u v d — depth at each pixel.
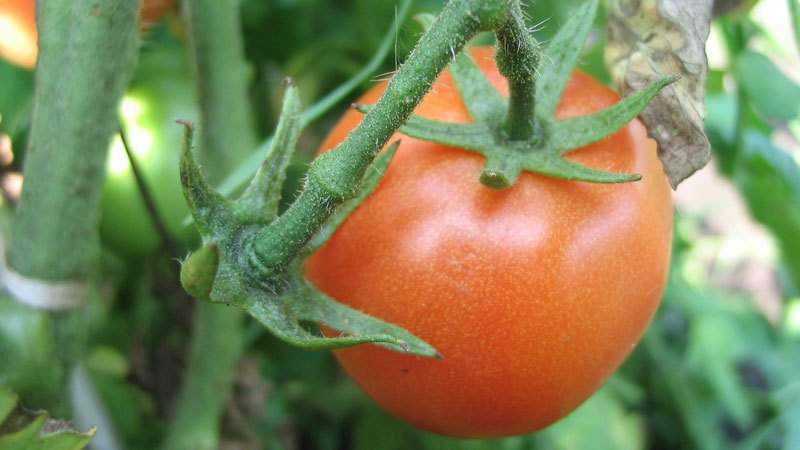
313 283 0.18
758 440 0.41
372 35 0.31
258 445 0.31
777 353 0.46
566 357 0.19
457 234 0.18
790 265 0.35
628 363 0.40
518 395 0.19
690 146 0.19
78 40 0.18
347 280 0.19
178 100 0.28
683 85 0.19
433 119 0.19
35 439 0.17
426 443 0.32
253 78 0.32
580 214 0.18
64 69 0.18
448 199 0.18
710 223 0.58
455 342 0.18
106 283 0.31
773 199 0.33
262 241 0.17
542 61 0.19
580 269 0.18
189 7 0.23
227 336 0.25
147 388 0.30
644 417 0.40
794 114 0.28
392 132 0.16
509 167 0.18
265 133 0.32
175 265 0.28
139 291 0.30
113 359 0.31
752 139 0.32
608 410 0.33
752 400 0.43
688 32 0.19
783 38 0.44
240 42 0.24
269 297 0.17
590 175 0.18
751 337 0.46
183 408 0.26
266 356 0.33
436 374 0.19
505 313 0.18
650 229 0.19
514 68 0.17
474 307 0.18
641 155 0.19
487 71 0.20
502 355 0.18
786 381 0.44
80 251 0.19
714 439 0.40
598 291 0.18
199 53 0.24
